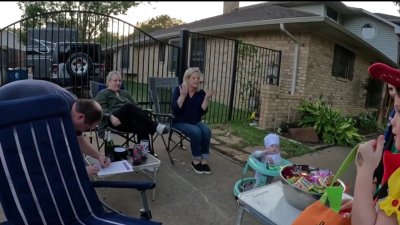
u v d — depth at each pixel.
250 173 3.93
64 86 6.46
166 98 4.86
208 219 2.81
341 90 10.33
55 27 7.88
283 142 5.66
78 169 2.01
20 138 1.77
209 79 9.66
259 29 8.84
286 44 8.41
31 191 1.77
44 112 1.90
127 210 2.85
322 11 11.66
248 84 8.05
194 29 10.03
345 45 9.92
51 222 1.81
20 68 5.59
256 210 1.73
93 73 6.59
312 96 8.60
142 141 3.51
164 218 2.77
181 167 3.92
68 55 6.80
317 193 1.64
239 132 5.93
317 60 8.55
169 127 4.05
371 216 1.08
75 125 2.26
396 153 1.10
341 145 6.12
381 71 1.13
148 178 3.50
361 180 1.14
